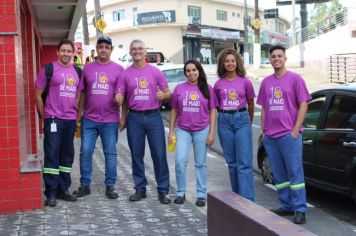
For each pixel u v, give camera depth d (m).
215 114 6.77
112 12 55.19
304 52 35.84
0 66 5.87
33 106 10.38
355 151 6.52
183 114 6.71
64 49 6.45
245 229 3.12
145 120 6.71
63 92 6.48
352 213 6.91
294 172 6.17
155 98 6.76
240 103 6.59
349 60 28.25
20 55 6.36
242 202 3.41
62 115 6.48
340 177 6.79
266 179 8.66
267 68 37.88
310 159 7.36
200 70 6.68
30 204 6.15
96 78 6.79
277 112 6.18
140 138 6.79
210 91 6.70
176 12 51.19
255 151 11.56
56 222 5.75
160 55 32.28
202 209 6.45
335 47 32.66
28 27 10.55
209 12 55.12
